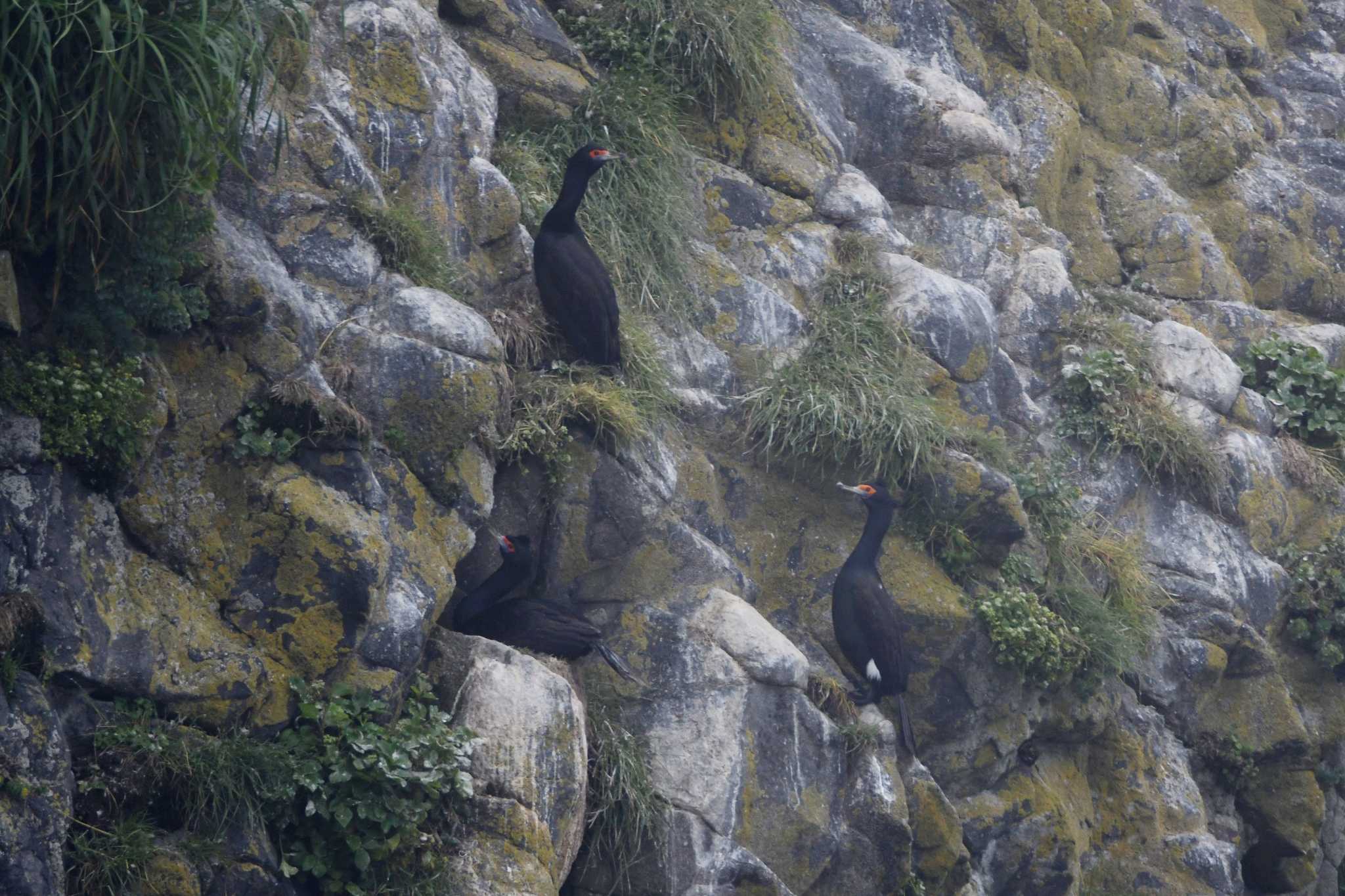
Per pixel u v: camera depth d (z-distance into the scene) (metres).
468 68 29.69
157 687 19.41
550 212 27.67
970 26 44.91
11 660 18.02
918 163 40.12
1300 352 42.44
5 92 17.50
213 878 18.78
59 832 17.47
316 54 26.02
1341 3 58.97
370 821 20.27
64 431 19.14
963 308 34.25
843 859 26.58
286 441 21.47
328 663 20.91
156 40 18.52
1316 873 38.00
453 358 23.72
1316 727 38.53
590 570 26.88
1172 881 33.47
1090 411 37.25
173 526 20.31
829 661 29.66
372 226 25.02
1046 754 33.25
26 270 19.69
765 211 34.84
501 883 20.78
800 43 39.59
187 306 20.78
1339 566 38.81
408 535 22.84
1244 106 51.88
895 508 29.39
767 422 30.67
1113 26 48.84
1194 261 44.94
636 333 29.16
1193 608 36.25
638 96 33.00
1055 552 33.69
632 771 24.55
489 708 22.27
